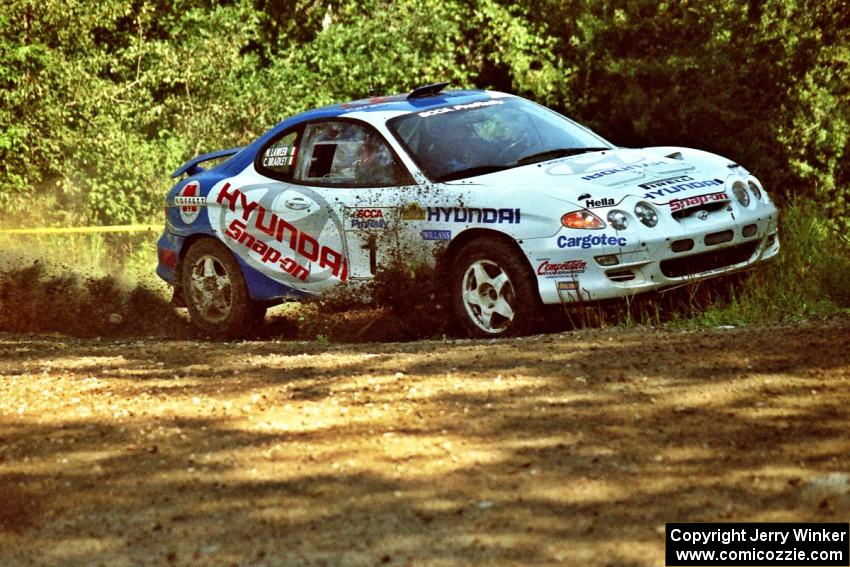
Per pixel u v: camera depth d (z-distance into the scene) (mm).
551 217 11344
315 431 8148
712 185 11922
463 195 11977
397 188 12586
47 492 7383
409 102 13633
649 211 11328
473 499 6750
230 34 26062
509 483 6953
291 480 7242
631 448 7406
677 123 25125
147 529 6668
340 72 26719
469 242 11906
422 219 12273
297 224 13383
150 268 20016
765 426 7645
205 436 8242
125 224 23109
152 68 25172
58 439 8445
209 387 9648
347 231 12914
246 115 25312
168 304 16906
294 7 28469
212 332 14500
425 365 9867
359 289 12844
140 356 11492
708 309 11641
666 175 12000
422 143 12812
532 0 27547
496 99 13750
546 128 13336
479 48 27891
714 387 8508
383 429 8086
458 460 7383
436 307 12375
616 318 11648
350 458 7543
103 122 23469
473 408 8430
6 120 22828
